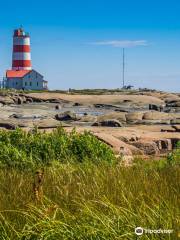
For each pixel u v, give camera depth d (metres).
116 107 108.56
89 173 14.17
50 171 14.78
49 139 19.39
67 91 158.88
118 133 36.34
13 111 77.69
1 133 19.30
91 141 19.75
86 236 8.14
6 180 12.96
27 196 10.62
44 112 78.94
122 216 8.66
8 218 9.12
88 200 9.80
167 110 94.19
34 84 168.00
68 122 60.56
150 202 9.77
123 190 10.84
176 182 12.23
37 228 8.47
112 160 19.17
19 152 17.56
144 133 38.81
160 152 34.03
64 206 9.88
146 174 14.02
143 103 119.62
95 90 169.62
